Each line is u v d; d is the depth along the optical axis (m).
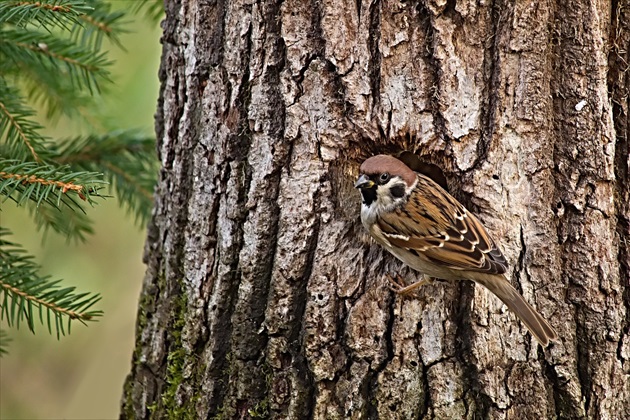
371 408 8.38
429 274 8.39
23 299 8.16
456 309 8.38
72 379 13.46
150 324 9.53
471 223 8.13
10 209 12.78
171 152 9.19
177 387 9.13
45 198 7.21
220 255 8.80
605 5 8.01
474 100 8.06
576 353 8.31
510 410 8.27
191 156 8.99
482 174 8.12
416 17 8.01
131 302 13.76
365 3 8.03
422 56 8.05
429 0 7.93
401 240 8.27
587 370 8.30
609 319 8.23
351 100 8.18
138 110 12.61
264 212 8.53
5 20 7.88
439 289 8.38
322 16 8.11
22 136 9.16
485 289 8.23
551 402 8.34
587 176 8.12
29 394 13.20
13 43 9.21
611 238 8.22
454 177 8.34
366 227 8.51
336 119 8.26
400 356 8.34
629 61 8.14
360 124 8.22
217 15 8.58
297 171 8.40
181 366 9.14
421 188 8.50
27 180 7.40
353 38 8.10
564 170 8.16
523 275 8.25
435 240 8.16
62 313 8.16
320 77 8.22
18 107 9.23
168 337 9.26
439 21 7.96
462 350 8.34
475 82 8.04
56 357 13.45
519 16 7.90
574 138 8.10
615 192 8.26
